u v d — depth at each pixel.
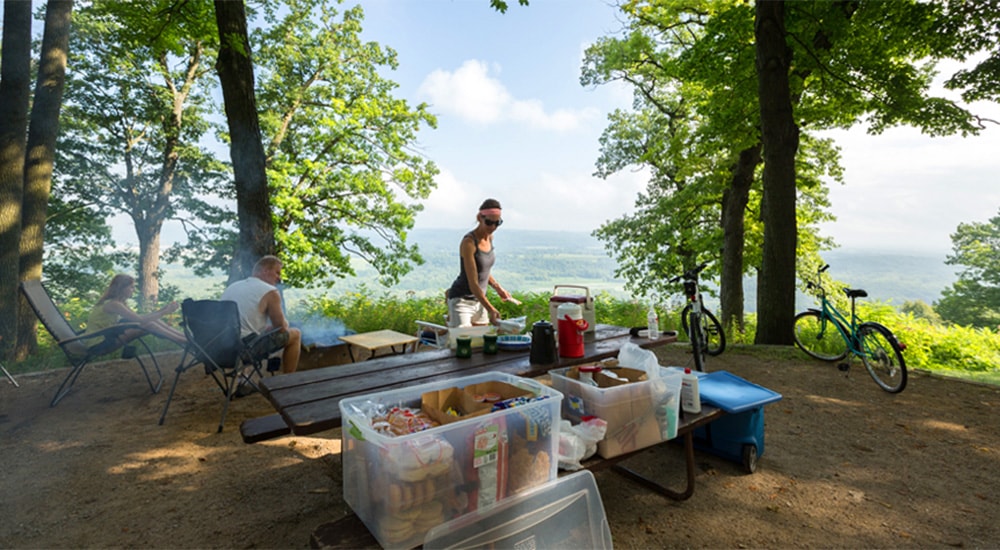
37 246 6.87
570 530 1.76
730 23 8.43
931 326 8.89
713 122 9.93
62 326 4.27
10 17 6.30
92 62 14.26
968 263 26.38
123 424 3.65
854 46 7.77
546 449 1.76
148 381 4.45
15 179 6.29
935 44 7.97
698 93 13.04
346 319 8.32
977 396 4.53
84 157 14.49
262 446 3.26
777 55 7.02
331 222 16.59
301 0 16.27
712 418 2.57
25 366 5.63
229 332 3.52
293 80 16.58
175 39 8.17
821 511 2.47
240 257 6.19
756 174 13.55
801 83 8.71
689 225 15.57
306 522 2.33
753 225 13.74
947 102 7.89
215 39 8.09
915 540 2.21
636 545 2.15
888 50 8.07
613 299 10.73
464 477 1.55
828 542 2.19
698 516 2.42
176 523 2.31
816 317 6.36
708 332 6.34
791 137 7.02
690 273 4.71
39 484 2.70
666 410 2.25
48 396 4.35
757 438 2.96
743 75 8.73
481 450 1.58
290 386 2.20
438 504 1.48
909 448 3.31
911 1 7.66
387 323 8.02
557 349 2.67
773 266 6.99
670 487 2.73
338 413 1.81
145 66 14.93
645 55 13.60
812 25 7.70
